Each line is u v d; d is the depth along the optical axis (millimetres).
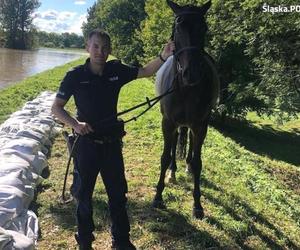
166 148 5266
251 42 10312
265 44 10172
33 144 6219
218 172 7188
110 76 3641
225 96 19000
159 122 10953
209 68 4797
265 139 19484
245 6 9594
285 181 10023
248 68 17703
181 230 4762
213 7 13609
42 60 46906
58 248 4293
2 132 7473
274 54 10438
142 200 5566
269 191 7031
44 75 23281
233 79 18609
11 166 5133
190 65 4117
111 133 3670
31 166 5828
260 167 9797
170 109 4941
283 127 22781
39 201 5328
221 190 6301
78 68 3600
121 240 3932
